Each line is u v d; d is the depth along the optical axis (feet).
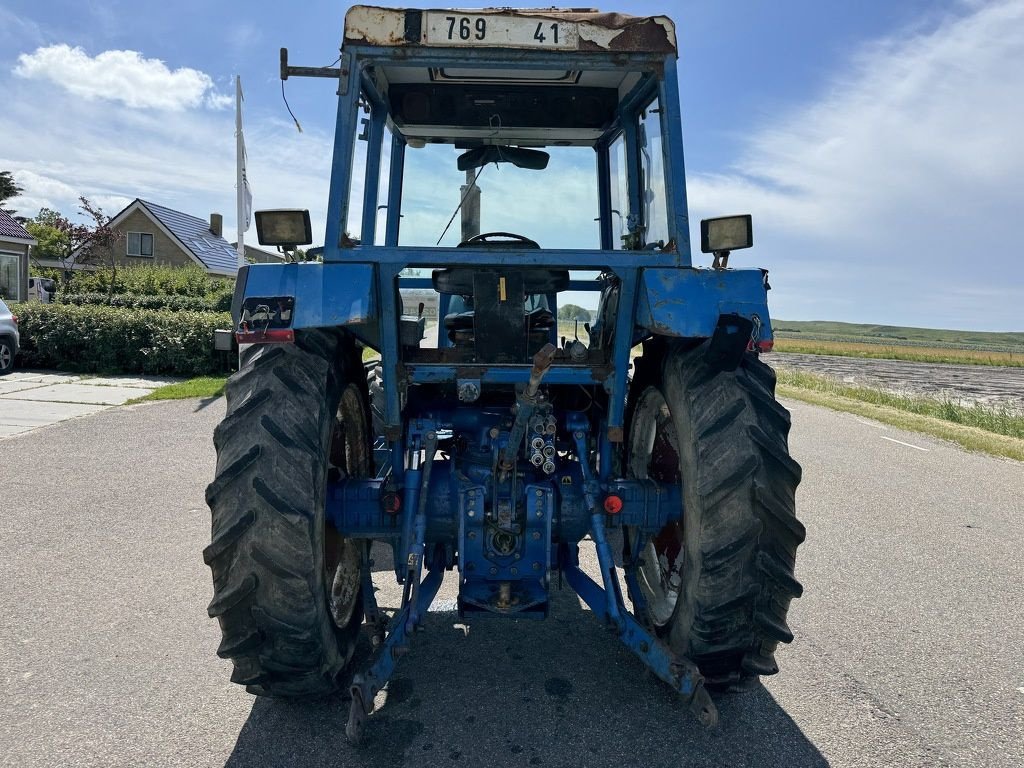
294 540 7.46
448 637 10.91
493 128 10.98
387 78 10.09
